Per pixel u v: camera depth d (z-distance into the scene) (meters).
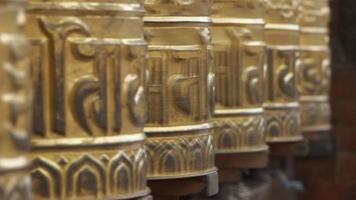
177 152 1.24
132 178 1.01
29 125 0.83
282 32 1.85
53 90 0.97
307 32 2.27
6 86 0.80
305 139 2.20
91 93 0.98
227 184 1.78
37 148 0.97
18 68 0.81
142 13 1.02
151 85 1.23
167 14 1.23
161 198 1.25
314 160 2.75
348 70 2.84
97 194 0.99
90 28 0.98
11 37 0.80
